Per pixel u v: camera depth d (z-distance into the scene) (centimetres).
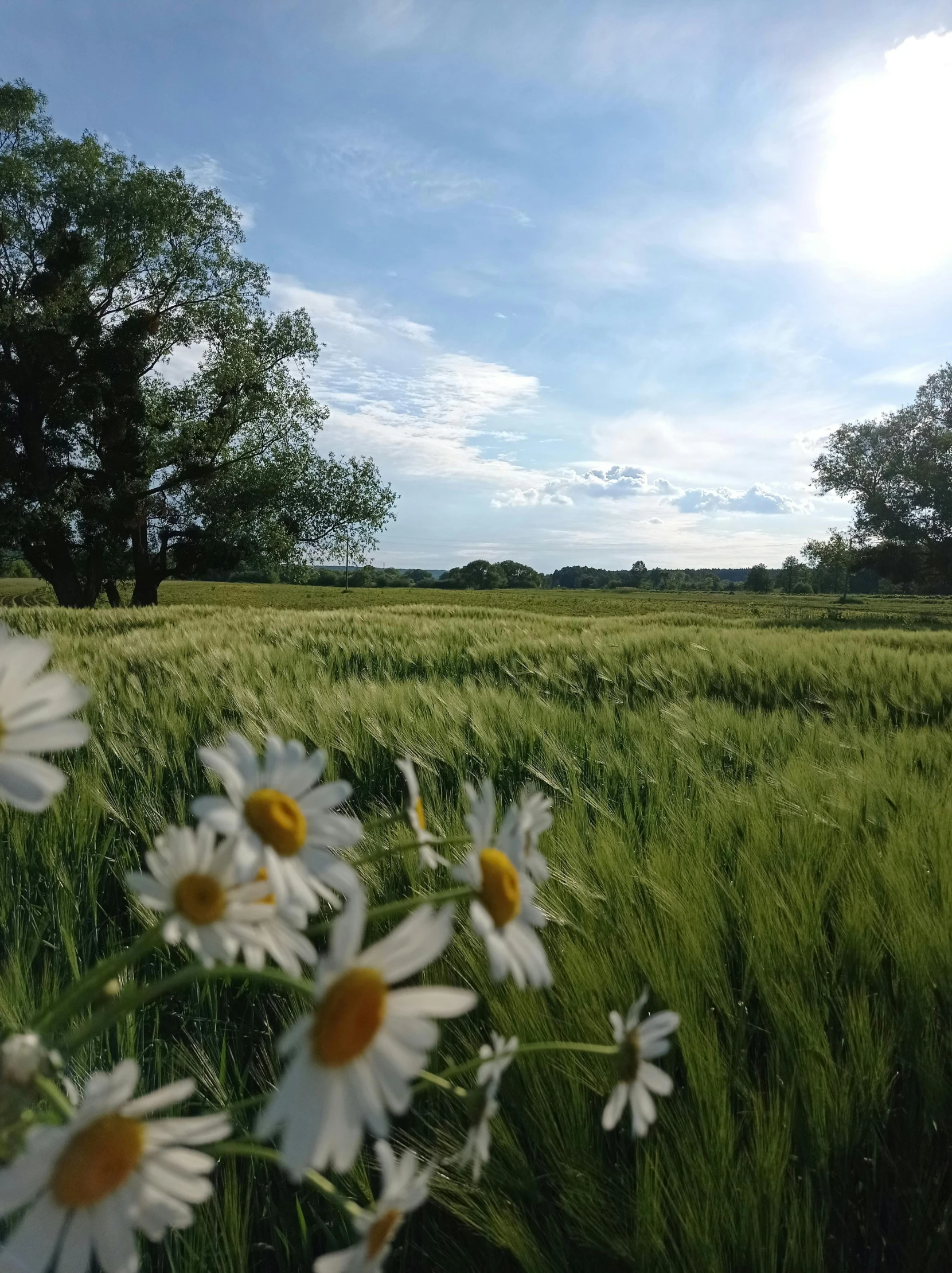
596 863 271
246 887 76
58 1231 53
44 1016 70
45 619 1412
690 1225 147
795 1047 194
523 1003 187
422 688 588
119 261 2641
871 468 4478
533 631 1348
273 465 2997
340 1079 56
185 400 2889
